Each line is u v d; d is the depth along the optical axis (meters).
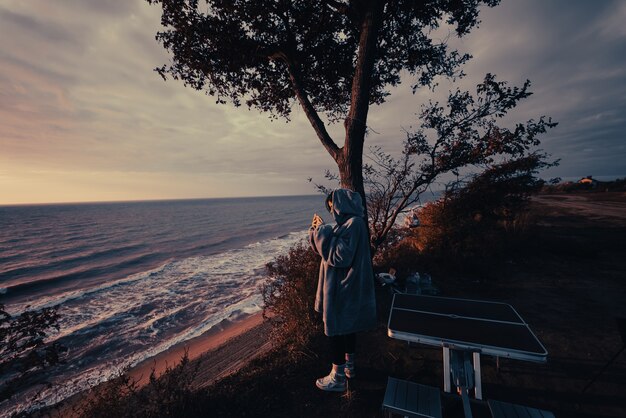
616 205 18.69
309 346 3.34
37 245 44.47
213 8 4.93
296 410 2.48
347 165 4.58
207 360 5.21
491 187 6.58
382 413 2.34
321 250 2.37
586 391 2.55
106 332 11.41
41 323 2.47
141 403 2.60
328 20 5.47
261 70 5.93
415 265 6.07
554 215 14.43
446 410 2.22
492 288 5.15
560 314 4.11
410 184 5.75
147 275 21.50
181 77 5.66
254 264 22.77
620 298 4.59
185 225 68.44
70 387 7.71
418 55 5.63
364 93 4.47
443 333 1.97
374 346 3.40
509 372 2.85
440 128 5.24
